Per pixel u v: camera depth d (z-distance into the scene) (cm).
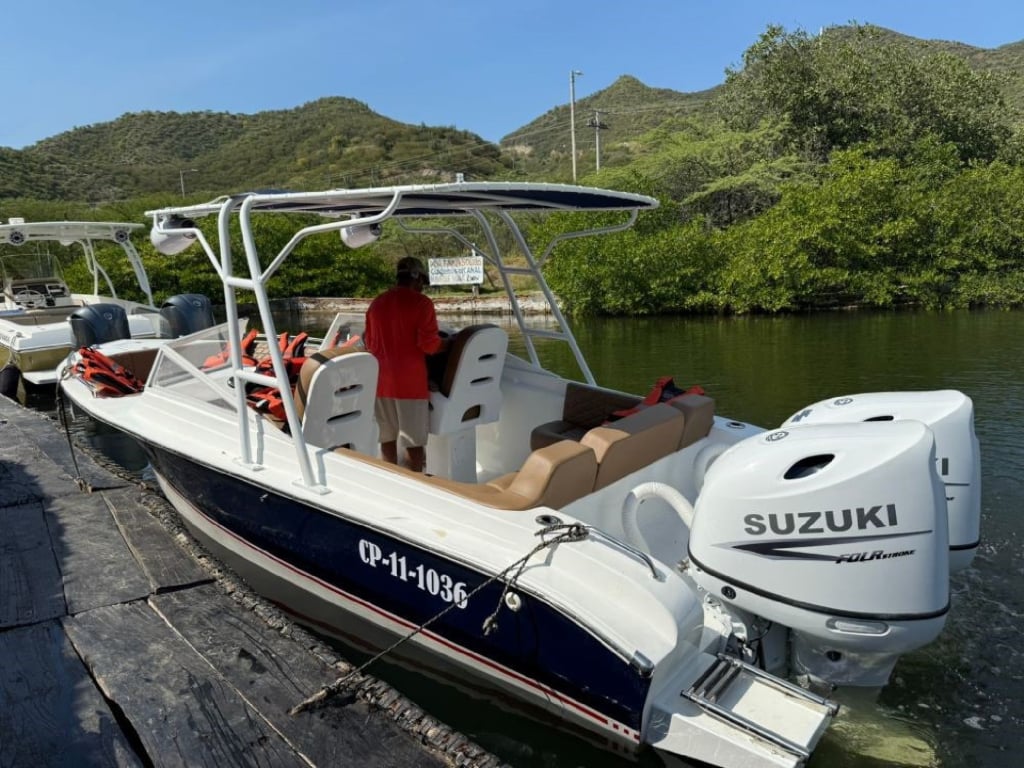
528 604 242
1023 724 257
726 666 237
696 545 254
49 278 1218
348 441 349
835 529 227
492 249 437
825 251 1714
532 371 436
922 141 2342
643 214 1998
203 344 437
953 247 1664
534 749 260
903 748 244
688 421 339
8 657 292
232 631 306
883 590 223
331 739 236
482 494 274
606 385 902
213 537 399
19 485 507
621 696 225
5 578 361
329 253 2352
